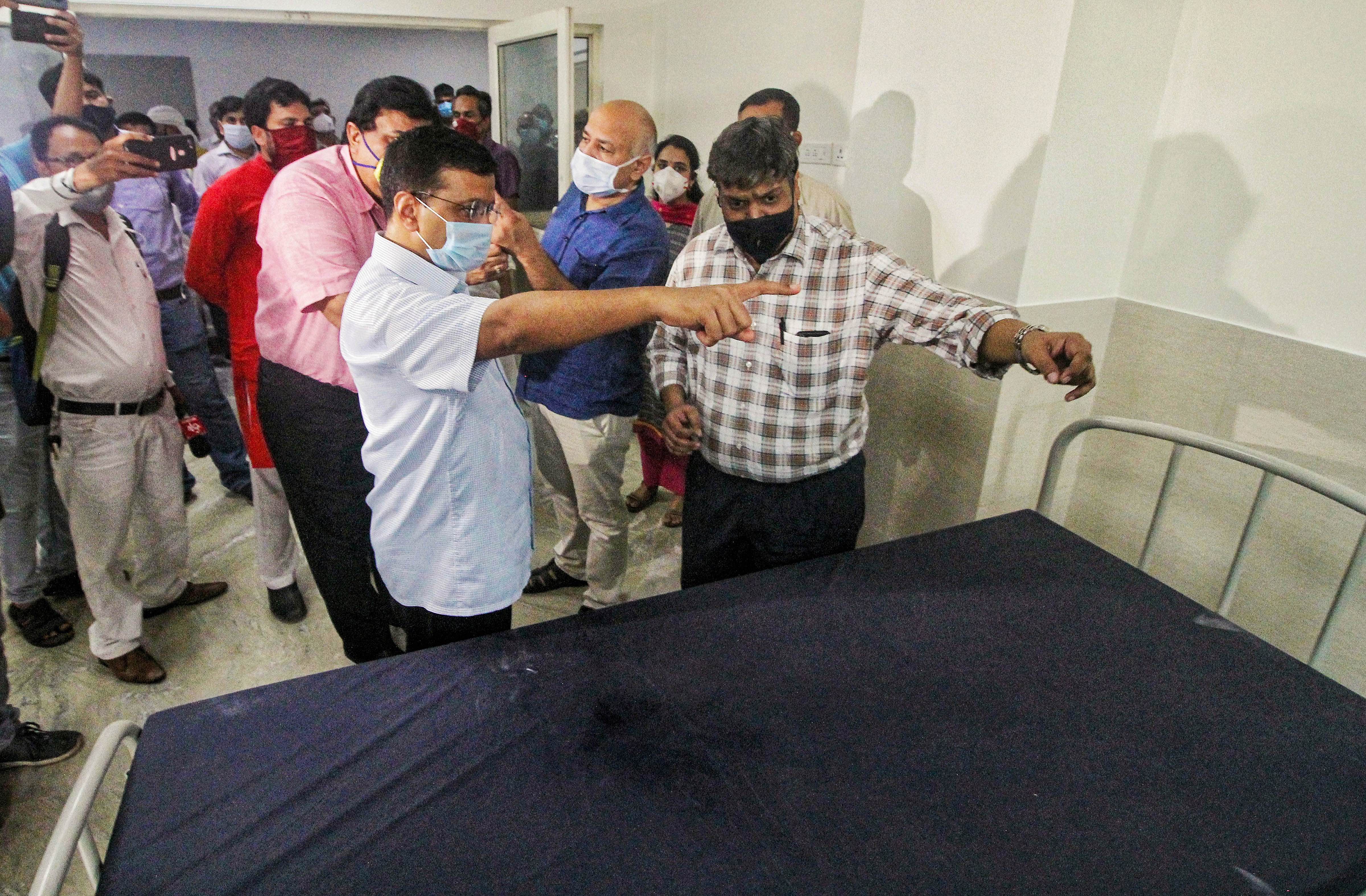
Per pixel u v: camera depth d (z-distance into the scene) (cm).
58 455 174
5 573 198
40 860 148
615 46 375
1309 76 149
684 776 90
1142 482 194
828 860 80
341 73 643
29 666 198
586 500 198
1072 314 187
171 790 87
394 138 142
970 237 191
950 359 138
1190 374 179
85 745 175
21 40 187
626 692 103
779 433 149
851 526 160
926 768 92
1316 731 99
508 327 93
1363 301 148
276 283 151
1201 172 172
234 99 362
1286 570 167
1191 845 83
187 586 222
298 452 163
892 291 139
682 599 123
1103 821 85
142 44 579
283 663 203
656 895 76
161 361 188
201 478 299
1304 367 157
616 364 183
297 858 79
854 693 104
